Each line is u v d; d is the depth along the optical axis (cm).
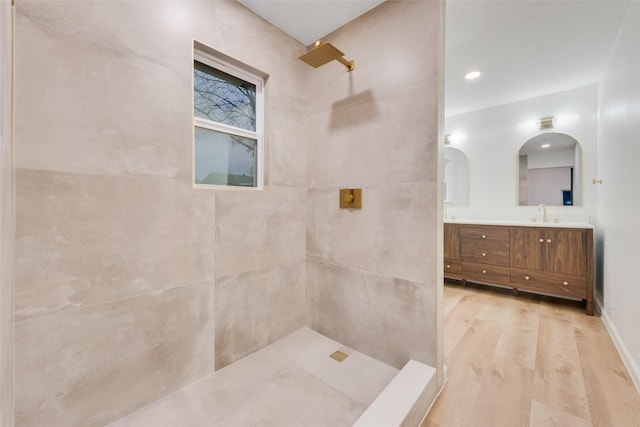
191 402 131
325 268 196
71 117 106
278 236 188
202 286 148
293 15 174
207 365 151
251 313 173
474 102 344
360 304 177
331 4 164
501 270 301
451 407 138
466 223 322
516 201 344
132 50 121
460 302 285
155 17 129
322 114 196
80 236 109
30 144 97
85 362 111
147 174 127
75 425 109
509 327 228
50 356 103
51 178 102
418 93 150
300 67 202
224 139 168
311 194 204
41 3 99
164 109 132
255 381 147
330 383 146
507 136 349
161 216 132
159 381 132
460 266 328
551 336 212
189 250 142
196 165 155
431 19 145
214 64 161
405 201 156
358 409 128
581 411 135
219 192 155
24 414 98
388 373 155
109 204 116
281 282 191
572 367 171
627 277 182
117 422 119
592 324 232
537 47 224
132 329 123
